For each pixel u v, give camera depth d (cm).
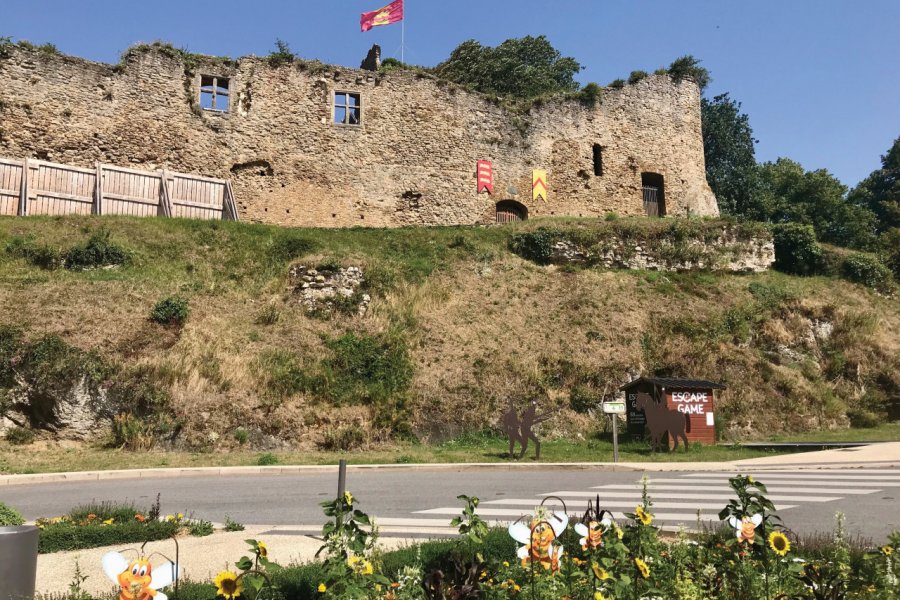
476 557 517
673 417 1703
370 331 2062
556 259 2708
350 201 3012
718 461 1567
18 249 2052
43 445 1552
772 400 2195
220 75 2897
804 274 3103
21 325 1659
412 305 2225
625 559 449
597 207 3422
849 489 1116
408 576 451
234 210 2739
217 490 1206
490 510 974
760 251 2981
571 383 2053
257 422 1678
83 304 1822
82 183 2488
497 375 2016
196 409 1653
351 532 423
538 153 3362
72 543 768
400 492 1156
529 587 437
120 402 1622
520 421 1747
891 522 841
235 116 2891
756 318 2481
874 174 5966
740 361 2281
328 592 410
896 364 2502
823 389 2328
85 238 2205
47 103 2562
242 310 2055
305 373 1834
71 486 1269
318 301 2144
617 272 2705
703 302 2564
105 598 548
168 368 1694
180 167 2761
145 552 730
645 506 514
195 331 1872
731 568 476
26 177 2378
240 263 2306
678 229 2881
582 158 3434
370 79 3133
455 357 2053
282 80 2991
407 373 1944
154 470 1398
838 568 449
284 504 1069
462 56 4503
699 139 3712
